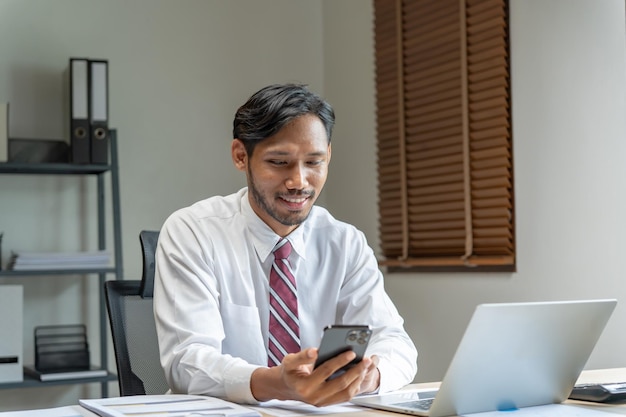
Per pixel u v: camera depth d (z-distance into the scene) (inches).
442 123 128.6
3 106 129.1
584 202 104.7
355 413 50.7
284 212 61.9
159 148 148.6
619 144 99.4
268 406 53.8
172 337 61.4
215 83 153.3
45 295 140.3
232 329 66.9
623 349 98.7
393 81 139.0
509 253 117.6
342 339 47.6
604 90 101.7
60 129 142.1
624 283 98.6
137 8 148.3
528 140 114.0
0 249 137.5
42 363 130.6
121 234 144.5
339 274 72.4
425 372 134.3
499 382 50.4
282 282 68.7
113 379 129.3
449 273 128.9
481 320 46.6
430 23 131.3
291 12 160.1
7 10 140.0
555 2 109.4
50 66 142.0
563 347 52.5
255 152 61.2
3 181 138.9
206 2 153.4
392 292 142.6
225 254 67.4
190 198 150.2
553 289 109.6
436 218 130.0
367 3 148.2
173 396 55.4
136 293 74.2
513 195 117.2
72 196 142.9
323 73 161.8
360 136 150.4
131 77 147.3
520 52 115.6
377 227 145.9
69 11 143.7
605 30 101.7
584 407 53.5
